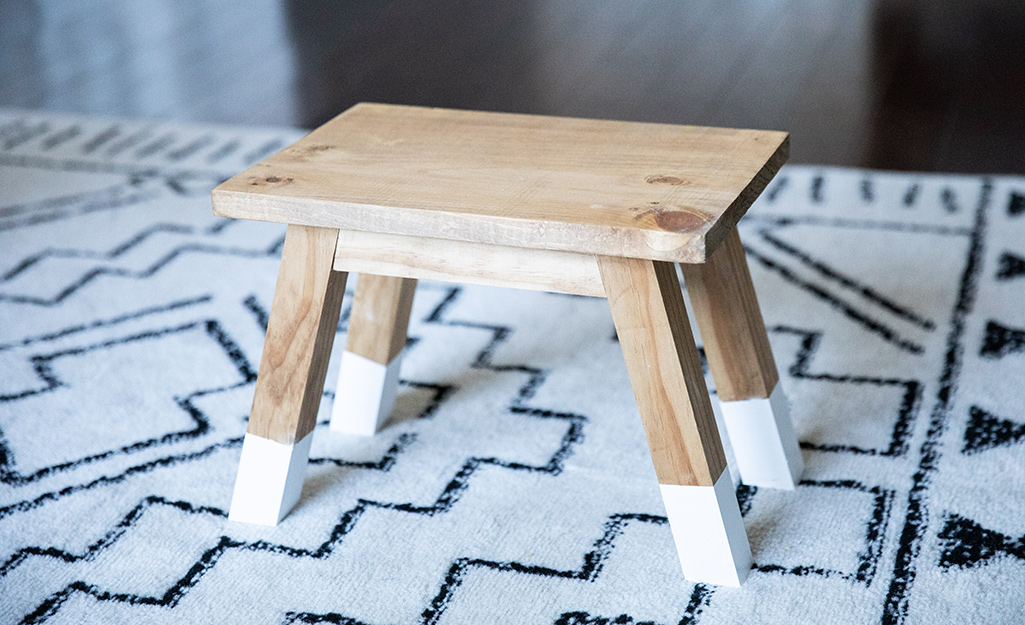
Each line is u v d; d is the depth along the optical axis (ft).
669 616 2.75
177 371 4.06
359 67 8.00
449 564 2.99
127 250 5.14
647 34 8.57
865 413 3.66
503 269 2.71
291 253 2.90
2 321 4.46
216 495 3.33
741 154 2.90
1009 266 4.65
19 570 2.99
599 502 3.24
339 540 3.10
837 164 5.95
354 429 3.67
